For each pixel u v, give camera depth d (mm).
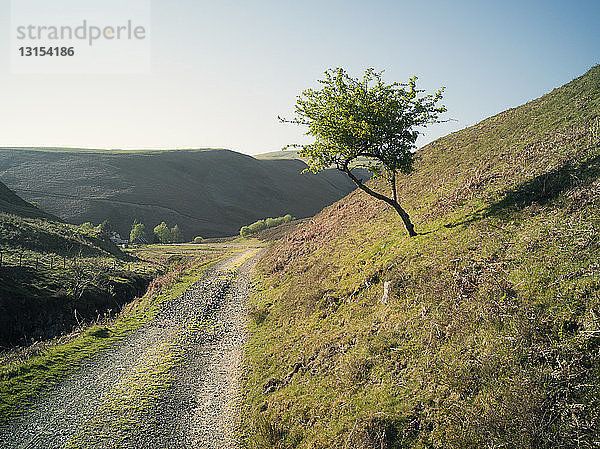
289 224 101938
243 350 20859
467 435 9320
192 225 170125
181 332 24703
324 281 23922
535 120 31047
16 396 16062
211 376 18297
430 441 9859
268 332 22219
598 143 18516
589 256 11680
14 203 68500
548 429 8500
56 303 30234
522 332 10562
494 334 11344
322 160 21547
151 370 19047
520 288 12211
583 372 8961
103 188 177750
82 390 17000
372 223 30828
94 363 20078
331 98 21094
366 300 18562
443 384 11062
